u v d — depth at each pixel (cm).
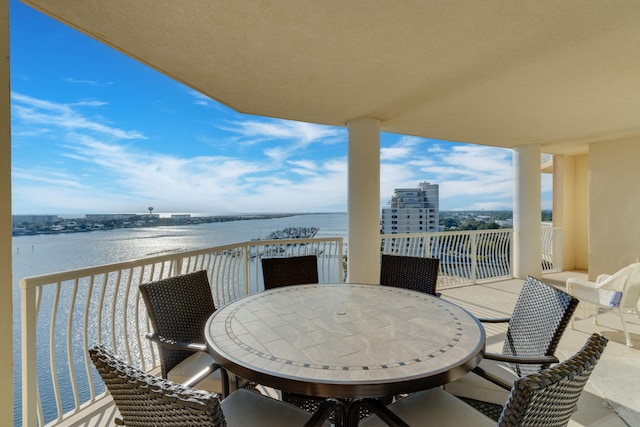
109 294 247
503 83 308
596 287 334
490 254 595
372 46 237
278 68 272
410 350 135
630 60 262
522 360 148
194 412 76
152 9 190
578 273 670
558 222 717
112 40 226
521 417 80
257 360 127
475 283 563
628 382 238
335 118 416
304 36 223
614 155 563
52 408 211
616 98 349
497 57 256
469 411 140
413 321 169
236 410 140
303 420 133
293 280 295
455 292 505
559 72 285
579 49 245
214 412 76
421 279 278
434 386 116
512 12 198
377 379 112
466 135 520
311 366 121
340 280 452
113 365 91
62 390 221
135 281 253
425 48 242
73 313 202
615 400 216
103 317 236
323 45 236
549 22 209
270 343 143
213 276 322
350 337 149
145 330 259
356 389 110
